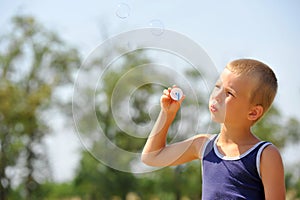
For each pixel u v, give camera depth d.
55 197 33.19
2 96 30.12
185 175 31.72
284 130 31.42
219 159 3.81
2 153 30.53
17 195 30.95
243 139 3.81
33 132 30.88
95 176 32.38
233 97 3.79
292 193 30.75
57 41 31.80
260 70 3.84
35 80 31.77
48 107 31.23
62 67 31.69
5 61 31.20
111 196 32.47
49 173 31.31
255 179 3.65
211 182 3.80
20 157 30.88
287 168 30.95
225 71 3.88
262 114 3.85
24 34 31.61
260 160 3.65
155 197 32.75
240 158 3.71
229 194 3.69
